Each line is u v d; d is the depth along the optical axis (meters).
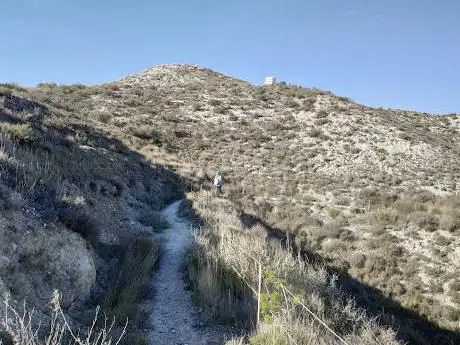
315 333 7.03
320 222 24.03
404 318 15.92
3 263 7.11
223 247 11.78
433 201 27.95
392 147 40.44
